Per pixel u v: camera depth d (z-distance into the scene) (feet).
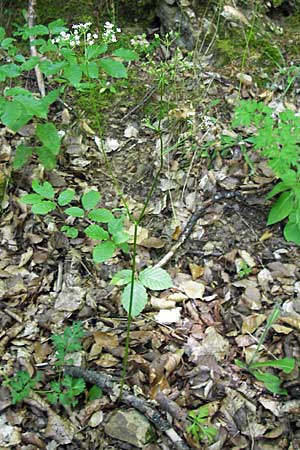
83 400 3.22
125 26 5.19
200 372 3.34
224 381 3.32
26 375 3.22
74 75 3.31
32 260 3.84
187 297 3.67
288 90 4.81
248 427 3.15
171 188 4.21
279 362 3.27
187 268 3.86
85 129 4.49
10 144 4.33
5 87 4.62
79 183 4.23
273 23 5.25
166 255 3.86
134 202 4.15
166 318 3.57
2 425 3.12
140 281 2.87
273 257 3.89
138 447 3.06
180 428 3.12
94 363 3.38
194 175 4.25
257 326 3.55
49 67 3.36
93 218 2.80
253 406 3.22
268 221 3.93
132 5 5.22
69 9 5.09
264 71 4.91
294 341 3.48
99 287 3.74
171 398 3.22
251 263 3.85
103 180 4.26
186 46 5.07
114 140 4.47
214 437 3.09
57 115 4.55
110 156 4.40
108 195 4.18
